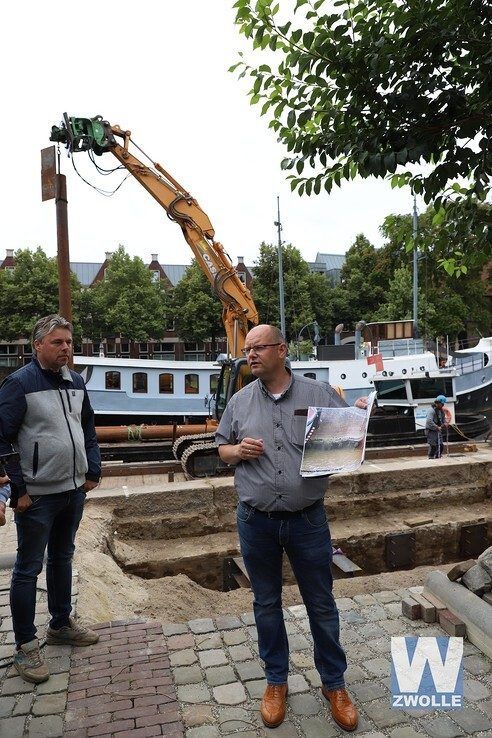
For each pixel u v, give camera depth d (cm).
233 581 782
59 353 310
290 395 269
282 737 263
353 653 335
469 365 2153
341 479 969
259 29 314
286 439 263
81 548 617
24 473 305
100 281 4162
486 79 281
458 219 382
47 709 286
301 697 294
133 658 333
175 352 4750
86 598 443
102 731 269
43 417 307
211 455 1122
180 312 3819
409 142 289
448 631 354
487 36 282
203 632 366
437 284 3662
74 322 3725
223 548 802
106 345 4572
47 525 313
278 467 260
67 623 349
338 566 728
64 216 749
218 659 332
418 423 1636
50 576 341
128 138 1134
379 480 988
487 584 357
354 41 288
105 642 354
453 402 1652
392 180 351
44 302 3522
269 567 275
